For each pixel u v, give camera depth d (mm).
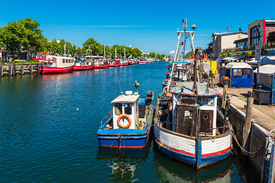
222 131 13906
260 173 9984
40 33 81000
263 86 19359
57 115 21766
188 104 12195
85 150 14117
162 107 18328
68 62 75188
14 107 24875
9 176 11055
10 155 13297
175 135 12000
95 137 16219
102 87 41406
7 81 48344
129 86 43312
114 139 13922
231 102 18453
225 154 12031
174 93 13320
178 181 11047
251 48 39656
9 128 17969
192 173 11617
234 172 11641
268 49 33594
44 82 47812
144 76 65125
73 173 11508
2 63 65000
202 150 11352
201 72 29812
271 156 8727
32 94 33188
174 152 12141
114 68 105625
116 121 14617
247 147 11922
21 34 69125
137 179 11188
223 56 50406
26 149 14148
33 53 97938
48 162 12539
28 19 78125
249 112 11695
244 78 26078
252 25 41219
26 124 18984
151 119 17922
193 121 12133
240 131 13258
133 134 13719
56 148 14344
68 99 29656
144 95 33969
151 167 12281
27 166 12055
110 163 12656
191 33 20344
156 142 13719
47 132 17141
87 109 24188
